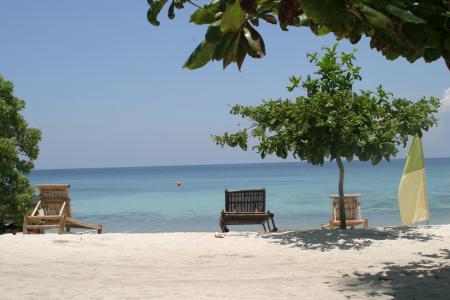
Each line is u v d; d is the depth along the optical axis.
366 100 10.25
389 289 5.96
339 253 8.70
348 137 9.58
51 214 14.55
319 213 27.30
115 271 7.42
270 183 67.19
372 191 44.16
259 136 10.83
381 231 11.18
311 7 2.33
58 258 8.45
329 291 5.91
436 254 8.40
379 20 2.64
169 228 22.42
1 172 18.14
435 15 3.04
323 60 10.88
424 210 12.41
